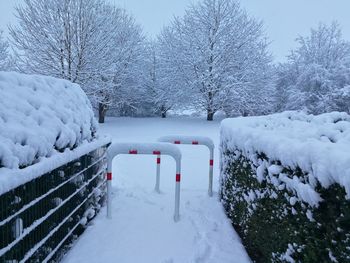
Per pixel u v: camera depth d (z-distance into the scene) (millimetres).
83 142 4195
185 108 24203
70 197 3605
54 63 17172
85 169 4203
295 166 2346
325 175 1907
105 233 4215
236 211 4516
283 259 2627
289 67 27766
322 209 2006
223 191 5504
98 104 22219
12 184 2143
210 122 20953
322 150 2023
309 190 2062
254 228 3568
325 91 24672
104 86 18906
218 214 5105
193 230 4426
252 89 21875
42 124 3174
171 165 9031
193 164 9266
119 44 21422
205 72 21469
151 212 5090
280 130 3637
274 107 26281
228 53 21406
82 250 3723
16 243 2342
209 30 21797
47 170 2721
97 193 4980
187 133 16438
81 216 4262
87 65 17656
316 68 24703
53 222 3143
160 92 24719
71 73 17188
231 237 4234
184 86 22438
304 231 2240
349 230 1722
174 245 3941
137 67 24156
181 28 22266
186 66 21906
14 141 2572
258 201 3387
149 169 8469
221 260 3584
